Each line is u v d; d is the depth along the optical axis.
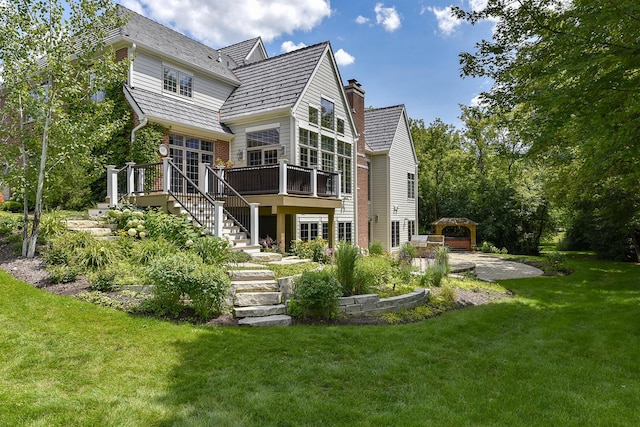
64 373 3.70
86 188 11.52
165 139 11.99
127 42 11.57
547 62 7.24
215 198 11.20
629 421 3.21
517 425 3.11
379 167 21.11
